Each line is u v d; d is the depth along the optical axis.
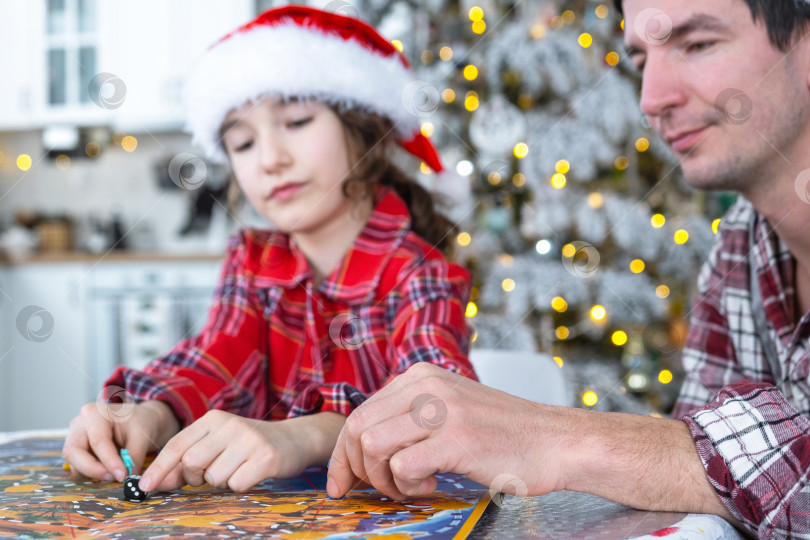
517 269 2.01
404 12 2.23
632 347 1.91
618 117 2.04
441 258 0.78
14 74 3.08
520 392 0.95
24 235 3.23
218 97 0.73
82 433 0.54
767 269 0.69
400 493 0.43
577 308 2.03
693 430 0.44
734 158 0.63
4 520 0.40
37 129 3.30
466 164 1.99
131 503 0.44
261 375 0.76
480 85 2.15
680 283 2.04
